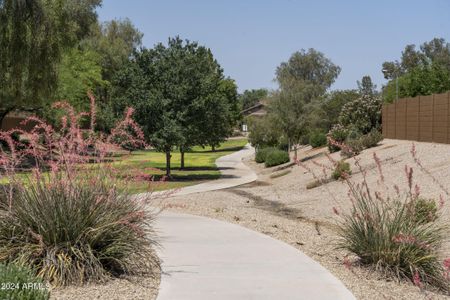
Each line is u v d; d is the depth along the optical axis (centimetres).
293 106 4444
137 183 911
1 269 574
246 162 5662
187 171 4456
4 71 2717
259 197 2484
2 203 836
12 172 837
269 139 5672
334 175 2564
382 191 2006
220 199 2377
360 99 4112
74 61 5169
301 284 797
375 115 3988
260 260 955
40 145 891
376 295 789
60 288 739
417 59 12462
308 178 2938
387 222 945
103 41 6706
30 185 829
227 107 3772
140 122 3450
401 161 2583
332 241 1207
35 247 778
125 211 852
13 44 2622
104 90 6662
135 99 3456
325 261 996
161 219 1477
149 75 3597
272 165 4541
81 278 755
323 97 5153
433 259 905
